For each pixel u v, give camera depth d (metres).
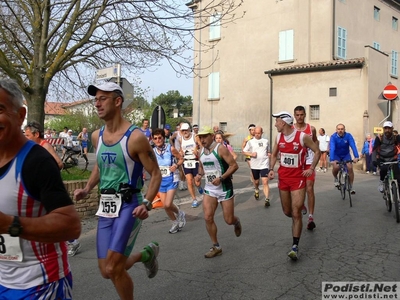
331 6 23.38
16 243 2.22
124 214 3.54
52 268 2.31
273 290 4.40
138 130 3.63
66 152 15.27
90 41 9.62
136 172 3.64
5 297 2.25
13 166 2.15
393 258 5.43
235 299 4.19
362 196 10.91
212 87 28.41
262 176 9.70
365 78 21.06
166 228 7.60
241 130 26.98
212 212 5.67
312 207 7.16
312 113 22.91
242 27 26.89
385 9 28.47
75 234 2.16
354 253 5.68
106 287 4.66
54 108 15.91
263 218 8.23
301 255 5.64
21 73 9.66
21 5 9.57
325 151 18.81
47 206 2.12
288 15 24.83
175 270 5.14
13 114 2.18
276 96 24.09
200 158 5.74
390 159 8.20
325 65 21.94
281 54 25.11
